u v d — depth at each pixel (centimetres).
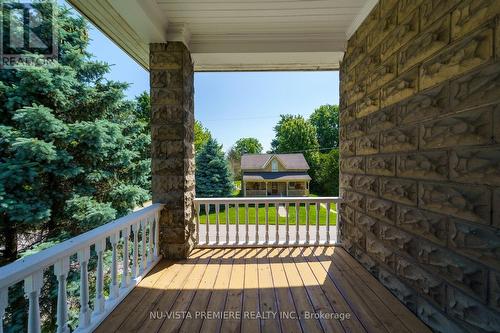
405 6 191
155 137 298
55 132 472
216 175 1313
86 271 164
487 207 122
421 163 172
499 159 116
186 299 208
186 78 309
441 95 152
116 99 610
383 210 225
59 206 514
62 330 140
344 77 326
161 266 276
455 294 143
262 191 1819
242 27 298
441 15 152
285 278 246
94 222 507
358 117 281
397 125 202
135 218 229
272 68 381
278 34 316
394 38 206
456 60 141
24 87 468
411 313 185
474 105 129
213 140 1355
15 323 402
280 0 244
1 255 469
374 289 222
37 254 127
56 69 497
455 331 143
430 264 164
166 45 294
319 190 1980
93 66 588
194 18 277
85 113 580
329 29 307
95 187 581
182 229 298
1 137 438
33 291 120
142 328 170
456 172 141
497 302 117
